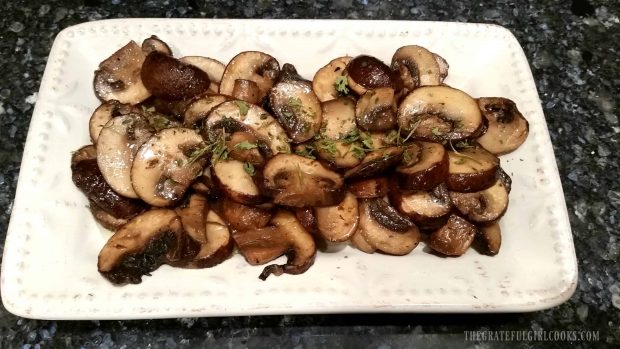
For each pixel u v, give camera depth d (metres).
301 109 0.32
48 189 0.31
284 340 0.32
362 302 0.28
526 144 0.34
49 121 0.33
